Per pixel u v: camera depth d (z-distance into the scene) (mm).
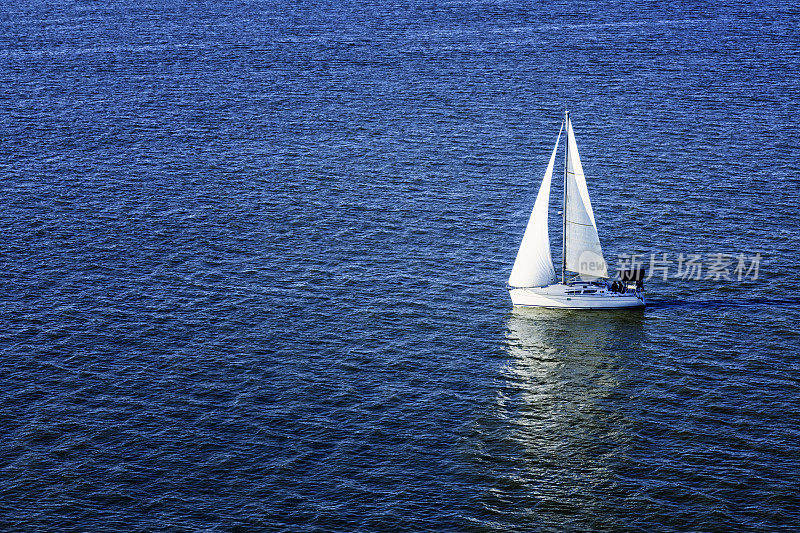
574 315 118812
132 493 88938
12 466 91938
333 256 134000
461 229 142250
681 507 86938
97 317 118000
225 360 109250
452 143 175375
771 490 88500
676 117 184875
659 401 101812
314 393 103312
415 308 120812
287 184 158000
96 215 146375
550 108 192875
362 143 175750
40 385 104250
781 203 147000
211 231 141375
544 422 98938
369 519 85812
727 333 113812
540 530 84875
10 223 143250
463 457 93875
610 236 138625
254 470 91750
